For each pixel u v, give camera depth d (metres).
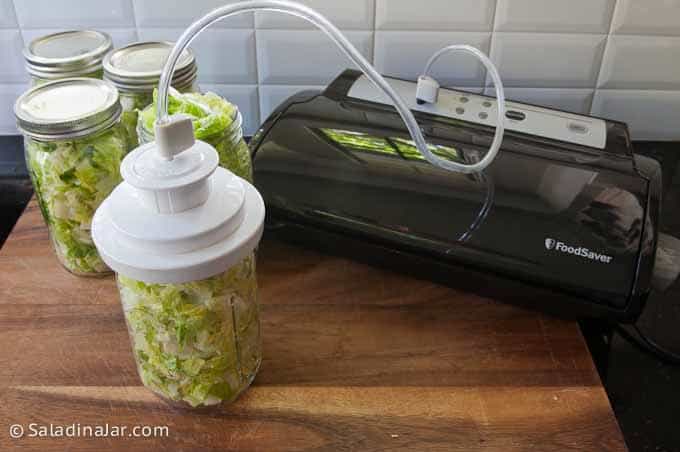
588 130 0.69
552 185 0.63
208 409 0.57
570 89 0.86
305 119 0.72
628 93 0.86
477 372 0.60
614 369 0.73
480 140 0.68
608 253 0.60
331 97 0.75
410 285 0.69
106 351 0.62
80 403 0.57
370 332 0.64
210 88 0.88
